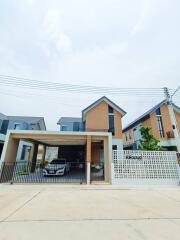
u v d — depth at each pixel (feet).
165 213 15.28
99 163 47.55
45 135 36.73
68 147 67.36
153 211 15.83
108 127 56.08
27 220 13.20
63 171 42.04
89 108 57.62
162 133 58.59
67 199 20.43
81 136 36.96
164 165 33.32
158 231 11.43
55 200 19.85
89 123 56.39
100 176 42.27
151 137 41.39
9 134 35.42
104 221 13.16
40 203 18.42
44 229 11.56
